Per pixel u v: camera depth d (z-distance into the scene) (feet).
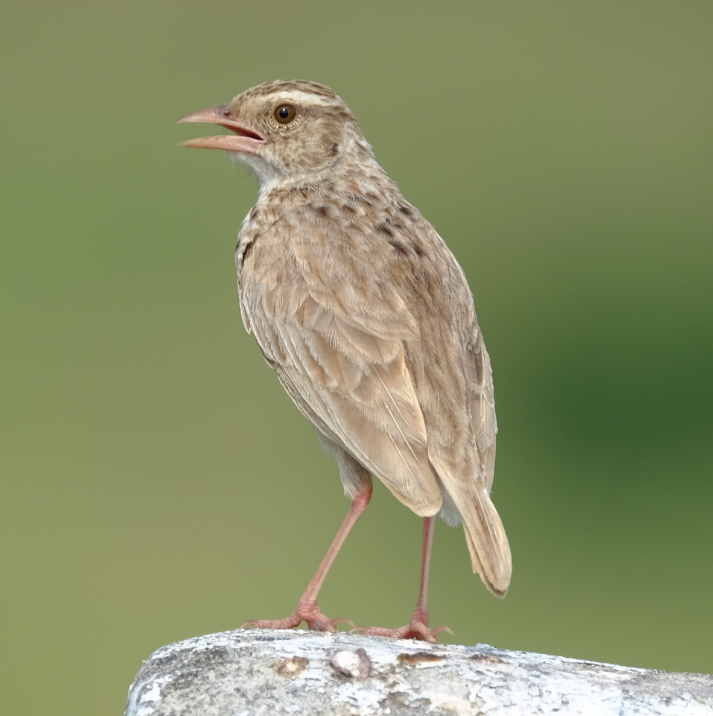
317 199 42.16
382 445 36.29
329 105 43.70
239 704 30.35
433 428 36.42
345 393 37.29
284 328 39.06
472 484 35.81
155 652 32.58
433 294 38.50
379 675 31.07
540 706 30.32
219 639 33.37
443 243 41.57
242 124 44.14
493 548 34.65
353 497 39.40
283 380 39.93
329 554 39.04
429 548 40.65
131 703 31.01
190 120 44.62
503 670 31.53
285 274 39.60
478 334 39.91
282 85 43.86
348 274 38.75
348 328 37.86
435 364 37.14
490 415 38.37
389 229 40.40
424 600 40.14
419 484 35.73
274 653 31.91
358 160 43.98
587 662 33.22
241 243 42.39
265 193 43.86
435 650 32.73
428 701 30.48
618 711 30.32
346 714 30.17
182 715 30.17
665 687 31.19
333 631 37.29
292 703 30.40
